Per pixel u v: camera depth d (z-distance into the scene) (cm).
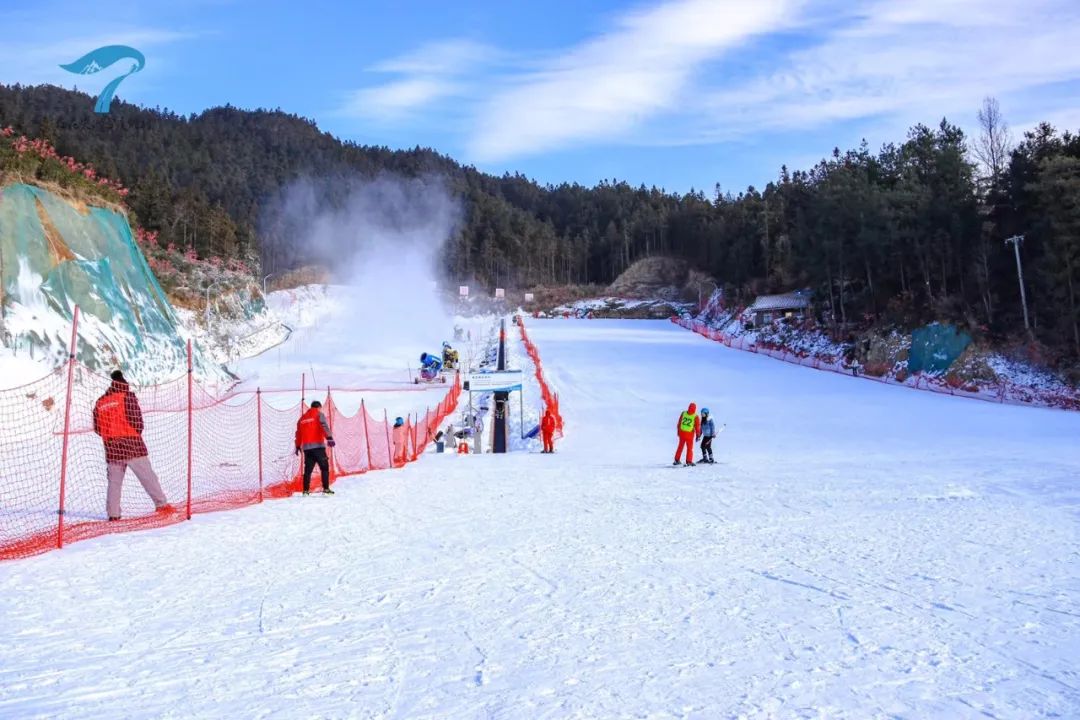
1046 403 4291
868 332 6319
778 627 611
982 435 2822
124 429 1149
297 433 1472
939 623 617
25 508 1270
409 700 466
